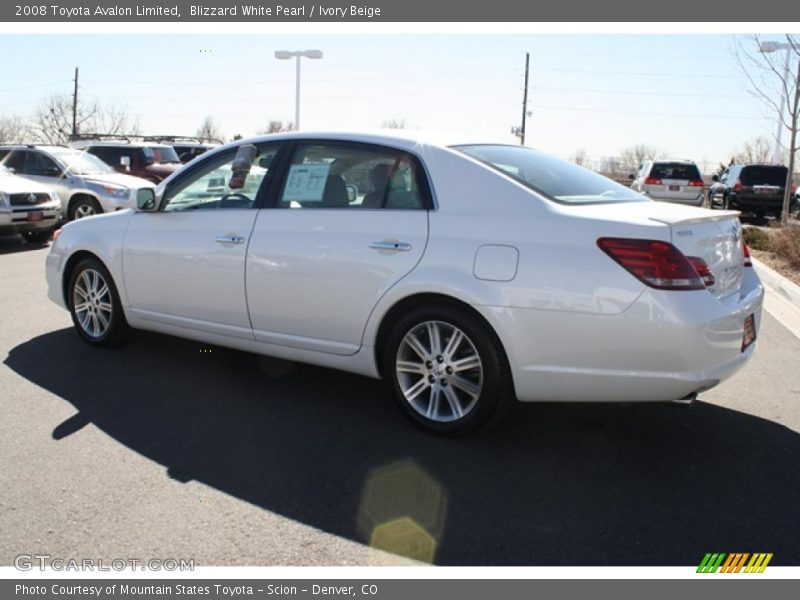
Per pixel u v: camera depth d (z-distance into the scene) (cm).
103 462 351
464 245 361
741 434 396
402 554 278
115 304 524
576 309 334
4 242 1241
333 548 282
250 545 283
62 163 1359
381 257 384
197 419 408
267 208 437
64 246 545
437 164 384
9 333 583
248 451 367
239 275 441
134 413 415
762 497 325
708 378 331
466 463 356
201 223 464
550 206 352
